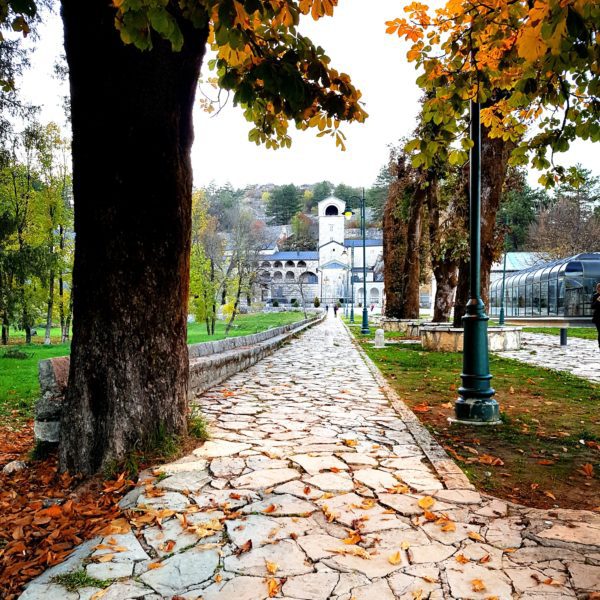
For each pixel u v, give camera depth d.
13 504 4.05
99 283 4.68
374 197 126.56
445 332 16.45
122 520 3.48
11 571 2.98
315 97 4.75
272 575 2.74
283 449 5.14
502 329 17.41
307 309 90.00
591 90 4.09
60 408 5.14
